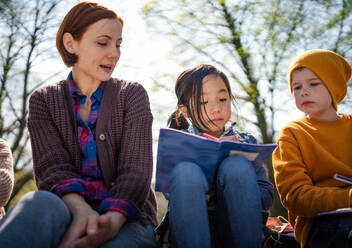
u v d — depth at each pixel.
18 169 7.76
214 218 1.53
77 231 1.17
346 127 1.87
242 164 1.30
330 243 1.46
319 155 1.79
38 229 1.07
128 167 1.44
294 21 6.24
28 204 1.10
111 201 1.30
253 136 1.92
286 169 1.76
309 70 1.88
